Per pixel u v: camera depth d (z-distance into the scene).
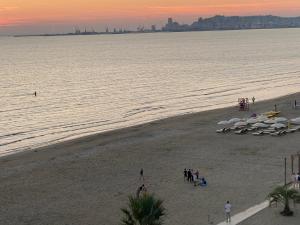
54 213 32.41
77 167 43.97
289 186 35.59
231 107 78.75
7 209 33.34
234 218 29.89
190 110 81.19
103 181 39.38
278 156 45.66
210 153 47.62
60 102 92.56
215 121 66.25
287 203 30.02
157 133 59.19
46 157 48.53
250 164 43.06
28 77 143.62
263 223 28.72
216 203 33.06
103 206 33.44
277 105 78.25
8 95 103.31
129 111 81.81
